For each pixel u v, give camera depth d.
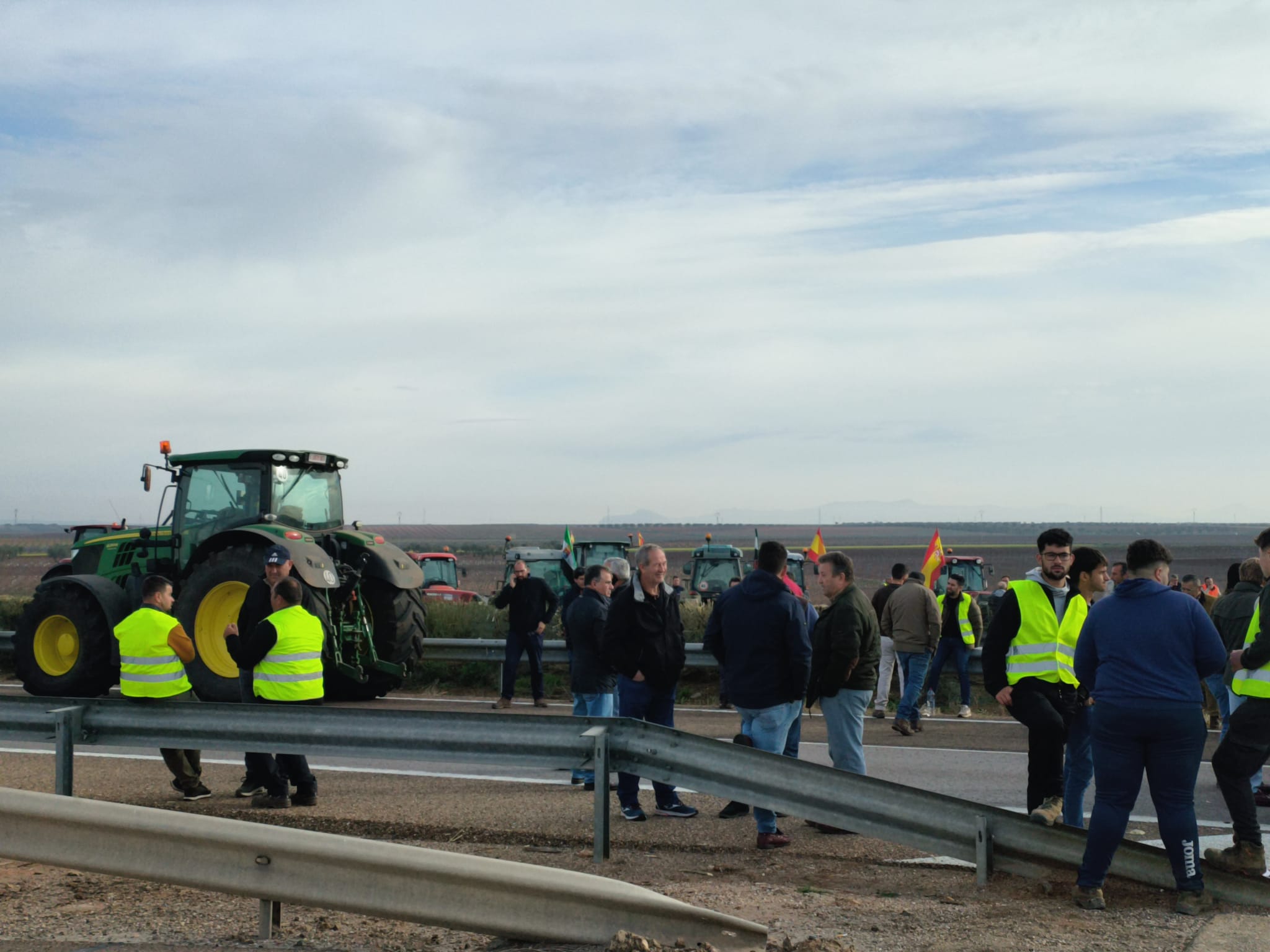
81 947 4.29
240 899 5.04
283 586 7.05
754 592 6.49
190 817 4.18
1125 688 5.04
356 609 12.89
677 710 12.40
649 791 7.87
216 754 9.44
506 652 12.43
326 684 12.99
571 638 8.05
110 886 5.28
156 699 7.04
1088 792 7.94
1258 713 5.45
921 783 8.36
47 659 12.77
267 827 4.12
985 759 9.38
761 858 6.05
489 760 5.96
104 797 7.56
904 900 5.15
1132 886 5.39
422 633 13.45
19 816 4.25
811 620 7.99
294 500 13.17
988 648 6.10
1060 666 5.95
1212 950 4.38
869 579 62.34
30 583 49.41
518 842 6.32
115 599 12.66
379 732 6.12
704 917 4.07
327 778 8.27
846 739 6.84
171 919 4.70
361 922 4.71
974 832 5.33
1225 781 5.53
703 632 14.18
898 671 13.87
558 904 4.04
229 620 11.88
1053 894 5.27
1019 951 4.33
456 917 3.97
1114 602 5.21
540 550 23.98
